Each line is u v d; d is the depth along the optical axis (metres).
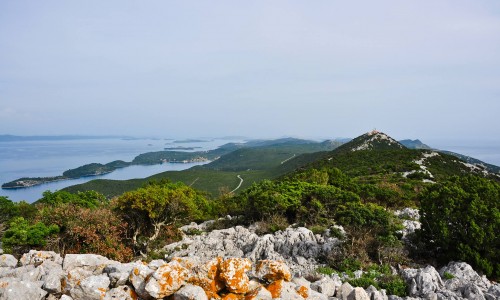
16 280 9.64
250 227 29.16
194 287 9.02
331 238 21.00
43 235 20.64
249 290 9.89
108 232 22.27
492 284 14.99
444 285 14.27
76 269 9.94
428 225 18.95
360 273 15.83
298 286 11.28
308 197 31.53
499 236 16.69
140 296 9.30
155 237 26.73
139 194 26.27
